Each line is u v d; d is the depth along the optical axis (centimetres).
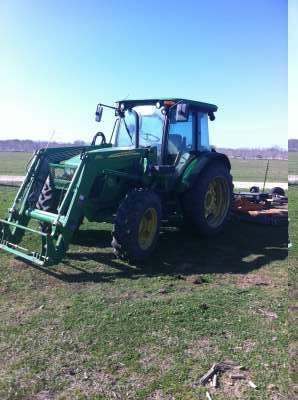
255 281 509
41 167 623
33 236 678
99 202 615
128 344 348
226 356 331
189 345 348
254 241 710
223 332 371
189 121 719
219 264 580
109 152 591
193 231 716
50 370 310
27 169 627
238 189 1538
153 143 677
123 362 321
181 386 292
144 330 373
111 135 735
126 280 509
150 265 572
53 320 391
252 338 359
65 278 510
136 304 430
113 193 629
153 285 491
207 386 292
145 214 591
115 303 434
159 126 673
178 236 739
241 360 324
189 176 680
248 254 630
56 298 446
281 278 520
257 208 863
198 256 619
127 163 621
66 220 525
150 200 586
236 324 386
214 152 749
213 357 329
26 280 498
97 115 722
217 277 525
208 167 716
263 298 451
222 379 300
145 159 646
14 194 1234
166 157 673
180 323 387
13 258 573
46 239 513
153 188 660
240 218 849
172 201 694
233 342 353
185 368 313
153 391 286
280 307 426
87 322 387
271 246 677
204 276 527
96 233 732
